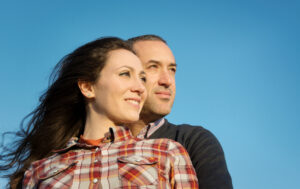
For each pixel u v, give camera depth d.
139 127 3.34
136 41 3.48
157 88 3.26
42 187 2.60
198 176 2.90
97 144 2.70
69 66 2.96
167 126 3.32
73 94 2.98
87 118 2.84
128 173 2.47
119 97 2.67
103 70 2.76
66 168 2.61
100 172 2.52
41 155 3.08
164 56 3.34
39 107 3.20
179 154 2.69
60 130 3.07
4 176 3.23
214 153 3.00
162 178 2.52
